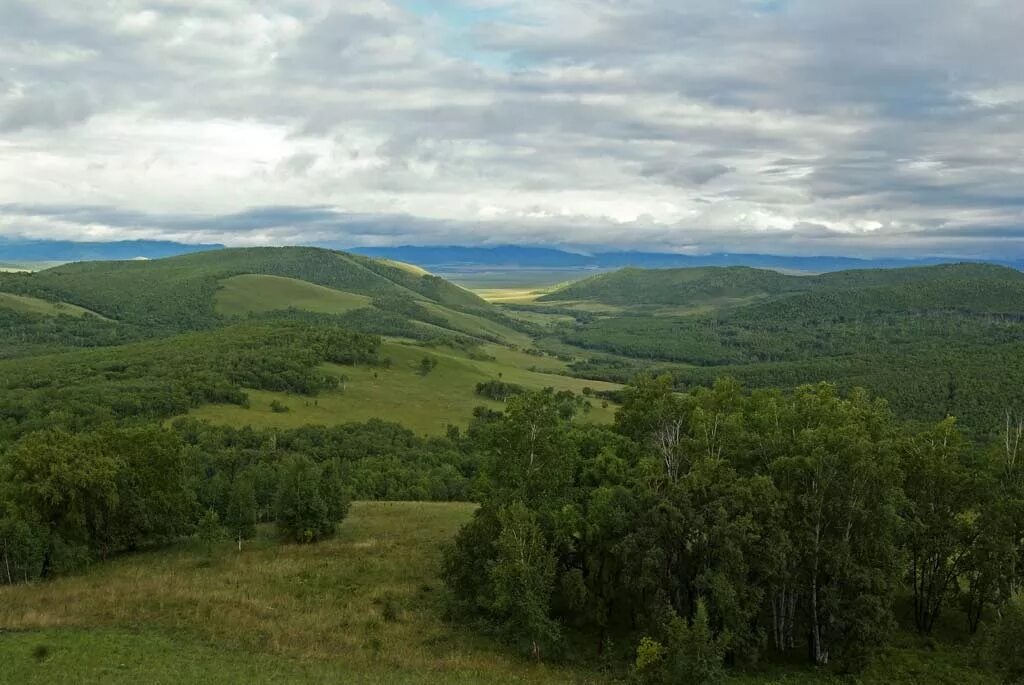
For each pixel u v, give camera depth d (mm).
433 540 62312
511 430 45281
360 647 40031
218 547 63562
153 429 67562
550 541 43125
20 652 35188
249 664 36281
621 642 43281
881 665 40969
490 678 37188
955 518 45062
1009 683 34250
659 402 55281
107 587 48688
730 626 38781
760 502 40344
